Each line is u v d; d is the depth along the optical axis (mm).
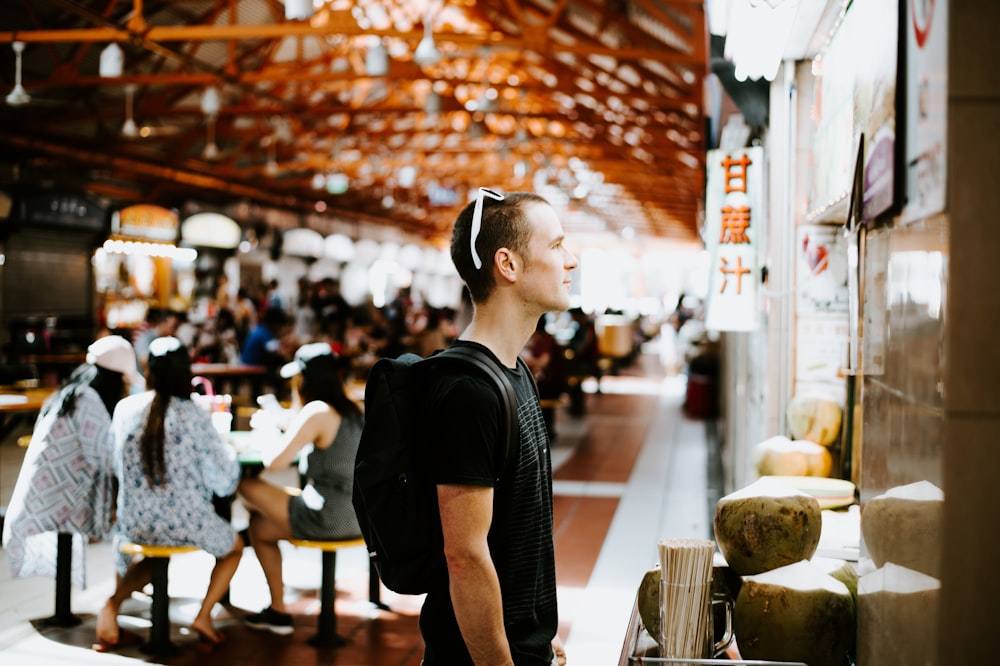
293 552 7211
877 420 2322
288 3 8555
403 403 1978
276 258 22562
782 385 4762
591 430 14695
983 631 1665
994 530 1664
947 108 1682
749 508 2834
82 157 15422
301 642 5184
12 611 5582
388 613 5734
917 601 1854
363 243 26562
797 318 4754
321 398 5172
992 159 1666
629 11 12875
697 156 17156
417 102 20328
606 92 14812
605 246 45875
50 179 15086
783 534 2789
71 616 5398
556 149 22438
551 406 13758
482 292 2088
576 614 5703
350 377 15617
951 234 1676
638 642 2752
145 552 4906
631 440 13570
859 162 2713
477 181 29578
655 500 9203
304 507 5156
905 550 1975
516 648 1979
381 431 1970
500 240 2057
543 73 18672
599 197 33656
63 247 17391
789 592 2666
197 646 5078
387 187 28188
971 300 1670
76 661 4801
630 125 17094
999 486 1667
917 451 1882
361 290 26281
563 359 13891
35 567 5355
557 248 2100
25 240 16375
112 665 4770
